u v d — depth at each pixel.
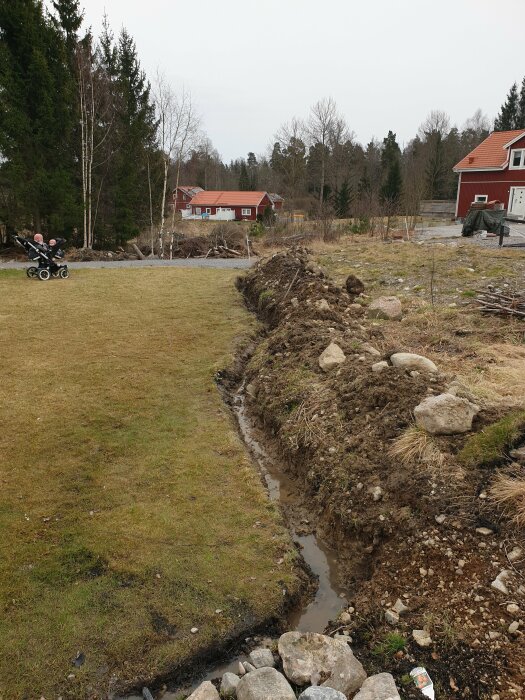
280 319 8.63
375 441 4.33
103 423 5.42
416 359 5.22
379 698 2.35
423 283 10.45
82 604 3.10
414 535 3.38
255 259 17.97
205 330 8.72
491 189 28.72
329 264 13.34
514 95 54.88
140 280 13.09
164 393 6.21
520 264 11.05
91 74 20.39
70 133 20.50
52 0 21.98
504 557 3.05
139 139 24.23
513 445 3.75
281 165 45.12
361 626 2.97
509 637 2.62
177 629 2.96
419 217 31.14
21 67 18.34
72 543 3.60
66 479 4.38
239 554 3.56
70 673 2.69
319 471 4.42
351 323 7.61
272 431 5.47
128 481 4.38
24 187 18.19
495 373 5.57
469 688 2.45
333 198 38.22
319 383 5.61
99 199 22.86
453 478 3.62
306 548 3.86
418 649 2.69
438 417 4.04
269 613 3.11
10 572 3.33
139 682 2.67
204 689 2.51
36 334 8.48
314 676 2.58
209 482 4.41
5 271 14.22
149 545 3.60
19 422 5.40
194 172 62.66
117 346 7.89
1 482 4.32
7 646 2.81
